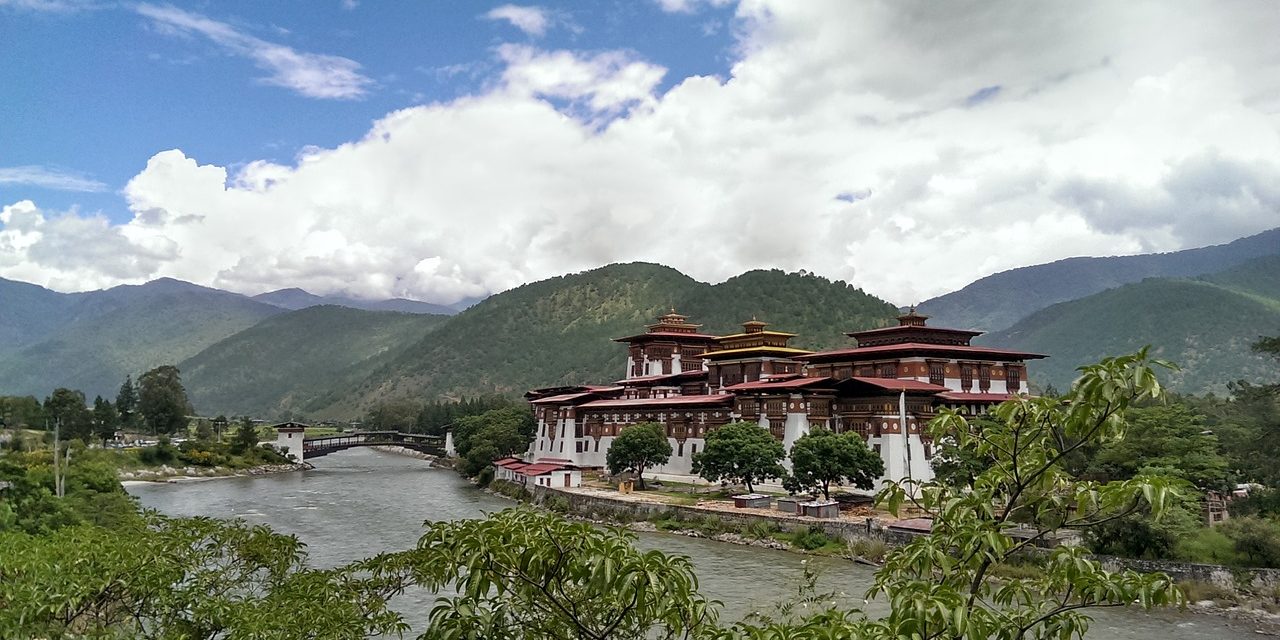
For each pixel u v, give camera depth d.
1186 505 64.12
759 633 12.37
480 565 12.24
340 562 69.25
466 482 152.75
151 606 25.33
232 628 22.33
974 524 12.12
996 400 103.31
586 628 12.92
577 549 12.24
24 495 65.12
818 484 93.50
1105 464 71.81
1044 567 13.45
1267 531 60.12
